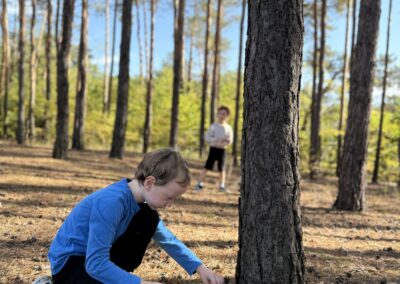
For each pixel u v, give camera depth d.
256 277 2.67
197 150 28.81
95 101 34.94
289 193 2.65
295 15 2.66
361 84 7.57
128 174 10.41
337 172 17.81
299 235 2.72
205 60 20.58
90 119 25.33
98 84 36.22
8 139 23.17
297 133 2.71
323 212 7.46
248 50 2.72
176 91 16.45
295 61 2.67
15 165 9.58
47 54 23.97
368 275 4.06
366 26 7.40
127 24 13.44
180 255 2.56
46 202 6.23
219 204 7.38
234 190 9.37
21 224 5.04
